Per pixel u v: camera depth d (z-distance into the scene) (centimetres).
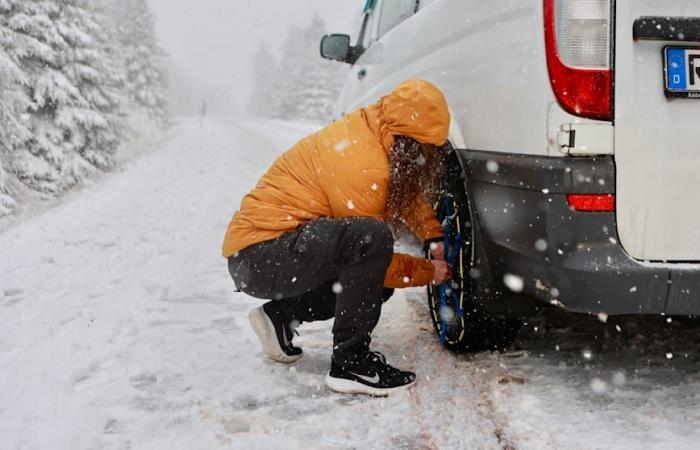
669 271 186
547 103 194
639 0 188
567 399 213
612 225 188
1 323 325
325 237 226
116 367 259
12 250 537
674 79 190
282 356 259
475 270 236
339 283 230
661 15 189
